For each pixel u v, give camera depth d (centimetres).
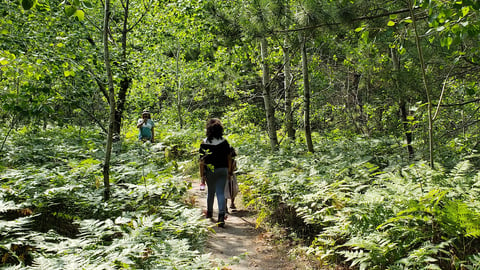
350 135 1230
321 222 468
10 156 816
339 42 1007
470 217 328
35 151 890
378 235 378
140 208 537
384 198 454
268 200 601
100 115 1120
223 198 582
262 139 1374
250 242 511
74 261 330
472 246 354
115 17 1334
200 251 452
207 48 1336
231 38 780
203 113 2288
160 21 1452
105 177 550
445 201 376
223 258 450
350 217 420
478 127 837
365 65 930
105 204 496
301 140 1266
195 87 2186
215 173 587
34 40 726
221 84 1272
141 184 606
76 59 788
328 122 1523
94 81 838
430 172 473
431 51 755
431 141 500
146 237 396
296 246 482
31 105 592
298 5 640
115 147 1020
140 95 1767
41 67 673
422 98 773
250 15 704
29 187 518
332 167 702
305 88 912
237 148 1186
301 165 765
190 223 465
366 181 589
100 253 365
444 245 361
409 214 399
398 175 532
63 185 561
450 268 346
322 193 511
